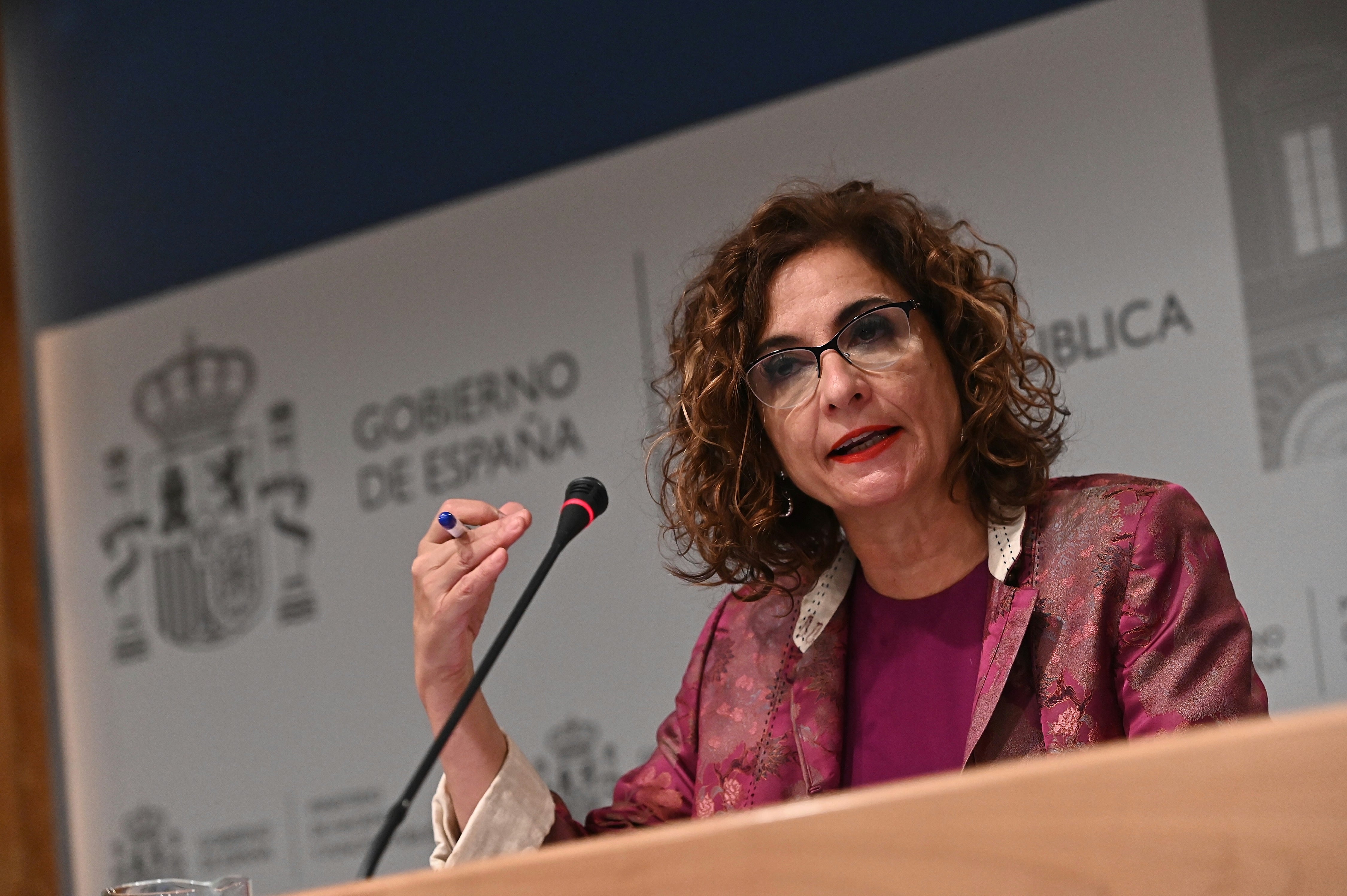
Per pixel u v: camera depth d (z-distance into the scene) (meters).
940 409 4.25
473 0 11.54
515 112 11.25
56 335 12.71
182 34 12.76
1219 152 8.27
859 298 4.30
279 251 12.08
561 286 10.52
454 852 4.12
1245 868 1.83
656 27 10.76
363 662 10.91
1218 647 3.78
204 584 11.70
